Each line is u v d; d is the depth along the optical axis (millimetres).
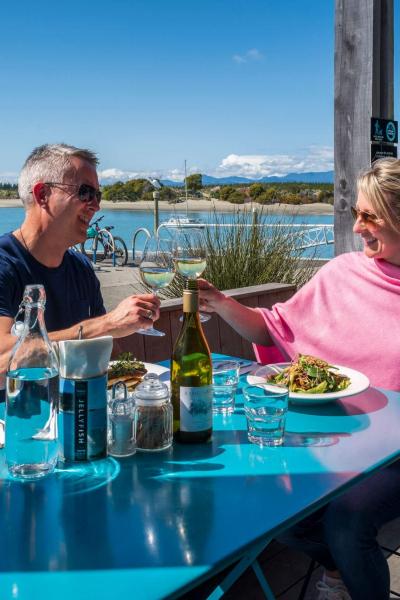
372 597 1637
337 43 3881
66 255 2398
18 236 2246
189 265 2211
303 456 1372
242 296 3383
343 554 1635
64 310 2316
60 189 2152
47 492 1188
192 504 1140
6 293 2113
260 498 1163
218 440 1474
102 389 1333
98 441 1337
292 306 2469
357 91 3832
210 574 932
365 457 1366
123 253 12719
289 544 1864
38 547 989
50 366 1335
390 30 3820
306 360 1840
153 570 926
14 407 1249
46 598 861
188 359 1436
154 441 1386
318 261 5520
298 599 2025
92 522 1071
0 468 1304
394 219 2189
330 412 1686
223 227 5148
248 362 2197
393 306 2271
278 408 1430
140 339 2699
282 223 5328
